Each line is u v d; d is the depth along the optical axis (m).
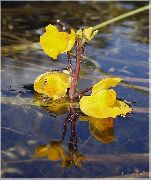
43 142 0.27
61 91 0.31
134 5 0.48
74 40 0.28
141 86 0.33
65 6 0.47
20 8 0.46
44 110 0.30
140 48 0.38
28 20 0.43
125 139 0.28
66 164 0.26
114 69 0.35
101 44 0.39
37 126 0.28
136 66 0.36
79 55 0.30
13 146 0.27
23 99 0.31
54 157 0.26
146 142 0.28
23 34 0.40
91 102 0.29
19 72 0.34
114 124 0.29
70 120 0.29
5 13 0.45
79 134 0.28
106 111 0.29
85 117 0.29
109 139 0.28
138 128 0.29
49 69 0.35
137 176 0.25
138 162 0.26
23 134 0.28
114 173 0.25
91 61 0.36
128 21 0.44
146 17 0.45
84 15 0.45
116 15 0.45
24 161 0.26
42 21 0.43
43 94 0.31
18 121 0.29
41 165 0.26
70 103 0.30
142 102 0.31
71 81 0.30
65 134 0.28
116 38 0.40
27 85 0.32
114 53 0.38
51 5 0.47
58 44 0.28
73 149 0.27
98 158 0.26
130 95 0.32
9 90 0.32
